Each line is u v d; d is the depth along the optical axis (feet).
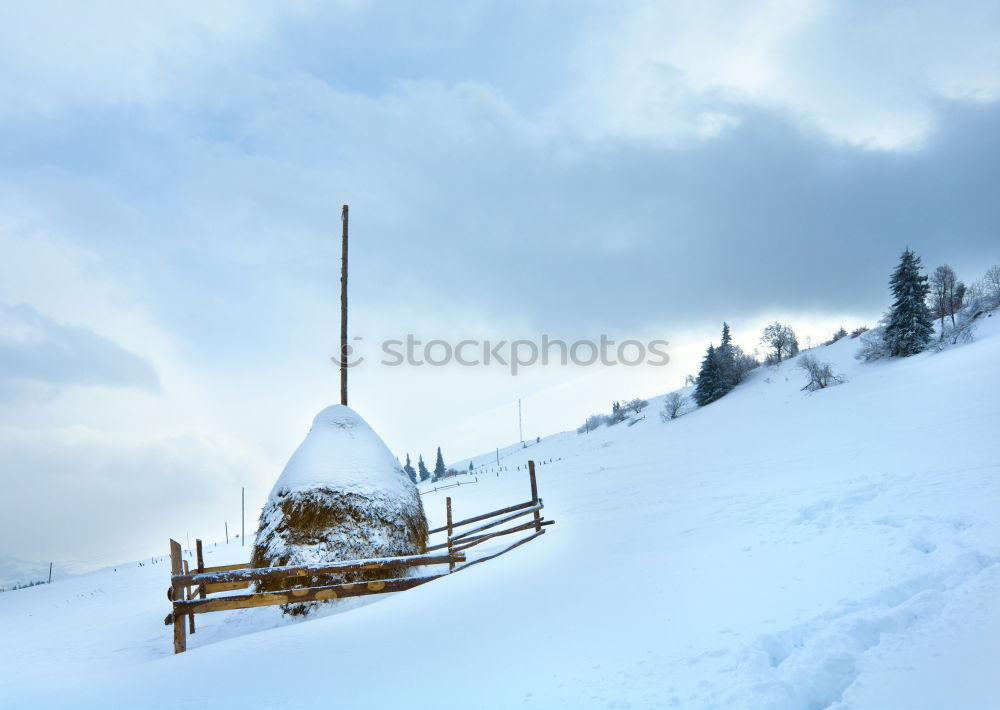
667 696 12.06
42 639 47.32
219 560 96.17
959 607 13.92
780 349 296.10
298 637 21.22
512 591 22.66
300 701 14.44
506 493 133.49
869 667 12.01
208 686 16.75
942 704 10.06
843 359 229.25
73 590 102.27
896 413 93.25
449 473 357.00
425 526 37.76
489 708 12.63
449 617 20.66
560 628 17.22
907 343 192.75
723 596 17.51
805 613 15.21
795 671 12.32
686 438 166.50
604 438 276.62
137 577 106.83
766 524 27.20
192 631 36.83
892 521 23.30
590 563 24.98
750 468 65.92
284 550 33.17
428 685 14.47
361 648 18.53
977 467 32.76
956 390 101.65
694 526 29.78
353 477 35.01
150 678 18.80
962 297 237.45
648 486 71.20
